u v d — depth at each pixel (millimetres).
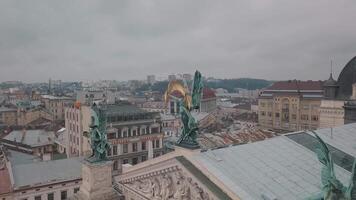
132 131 103188
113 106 107500
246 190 29188
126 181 43375
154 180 37312
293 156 36875
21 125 184250
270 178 31953
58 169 80688
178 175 33375
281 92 177375
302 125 168250
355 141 44156
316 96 163375
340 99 86750
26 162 95000
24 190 71375
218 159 33094
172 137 120625
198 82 34344
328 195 23688
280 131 171250
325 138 43750
